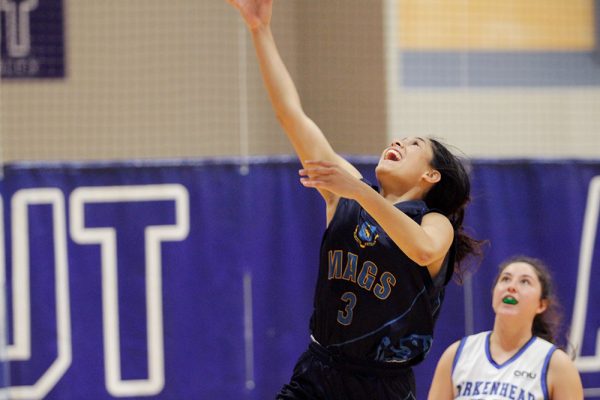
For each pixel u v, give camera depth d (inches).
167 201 518.0
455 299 534.0
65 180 511.2
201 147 696.4
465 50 723.4
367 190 232.8
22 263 506.0
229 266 519.8
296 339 521.0
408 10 717.3
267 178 524.7
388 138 689.0
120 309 511.8
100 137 686.5
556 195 549.0
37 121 679.7
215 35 698.8
